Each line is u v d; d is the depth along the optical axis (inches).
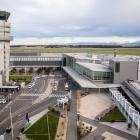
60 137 3395.7
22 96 5792.3
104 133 3538.4
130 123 3809.1
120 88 5964.6
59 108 4761.3
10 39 7293.3
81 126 3750.0
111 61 6466.5
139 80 6225.4
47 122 3993.6
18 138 3329.2
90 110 4594.0
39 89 6604.3
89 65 7470.5
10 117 4217.5
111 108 4670.3
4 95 5841.5
